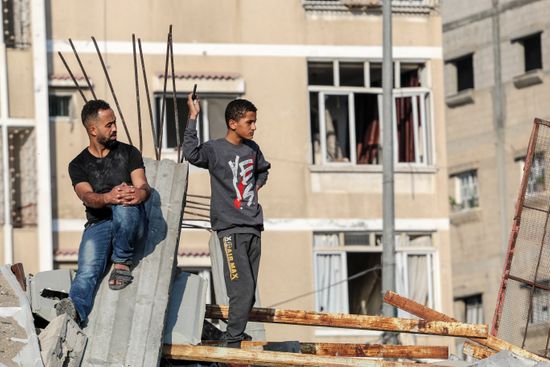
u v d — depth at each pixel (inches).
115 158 916.6
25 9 2228.1
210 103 2284.7
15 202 2219.5
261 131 2310.5
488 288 3265.3
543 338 1228.5
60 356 859.4
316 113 2338.8
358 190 2324.1
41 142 2207.2
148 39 2277.3
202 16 2304.4
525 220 1253.7
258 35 2325.3
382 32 2273.6
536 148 1254.9
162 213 948.6
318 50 2342.5
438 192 2354.8
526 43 3221.0
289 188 2303.2
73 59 2253.9
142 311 895.1
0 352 852.0
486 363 953.5
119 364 872.9
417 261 2337.6
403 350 1012.5
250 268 928.3
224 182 932.0
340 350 998.4
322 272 2300.7
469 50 3316.9
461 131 3344.0
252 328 1325.0
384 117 2054.6
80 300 892.0
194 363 930.1
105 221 916.6
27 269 2203.5
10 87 2217.0
